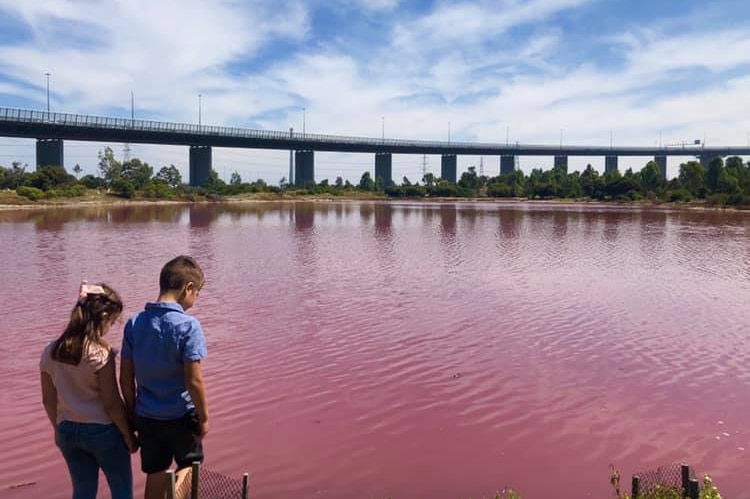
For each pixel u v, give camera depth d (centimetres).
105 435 428
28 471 709
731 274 2244
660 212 7562
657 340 1288
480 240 3584
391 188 14200
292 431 820
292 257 2678
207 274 2156
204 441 791
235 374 1048
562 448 778
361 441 792
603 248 3161
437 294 1792
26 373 1038
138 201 10038
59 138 10550
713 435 813
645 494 575
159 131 11300
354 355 1162
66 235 3672
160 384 433
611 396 955
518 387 993
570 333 1341
